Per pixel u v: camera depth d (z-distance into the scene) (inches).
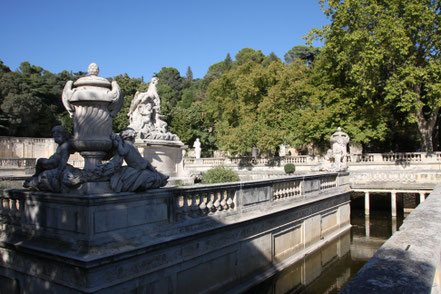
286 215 471.5
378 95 1293.1
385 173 911.0
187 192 309.4
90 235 230.1
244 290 370.9
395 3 1098.1
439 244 138.9
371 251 590.9
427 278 100.6
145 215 271.0
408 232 158.4
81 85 263.4
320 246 567.5
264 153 1752.0
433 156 1192.2
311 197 559.8
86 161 268.5
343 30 1147.9
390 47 1096.2
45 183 251.9
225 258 352.5
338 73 1283.2
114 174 260.1
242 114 1508.4
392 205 888.9
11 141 1840.6
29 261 259.8
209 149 2144.4
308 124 1315.2
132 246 248.4
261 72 1449.3
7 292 279.1
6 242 265.6
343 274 489.1
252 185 402.6
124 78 2003.0
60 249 236.5
